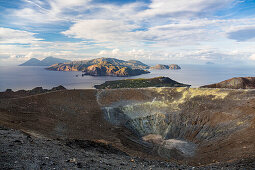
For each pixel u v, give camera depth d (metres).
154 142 72.69
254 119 64.44
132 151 47.78
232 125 68.19
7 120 51.28
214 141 63.88
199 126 77.88
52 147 22.30
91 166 17.19
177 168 23.78
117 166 19.38
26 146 19.78
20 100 81.50
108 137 63.25
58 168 14.84
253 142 49.94
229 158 43.59
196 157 55.59
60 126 62.94
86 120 78.50
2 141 19.72
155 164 25.03
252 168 22.42
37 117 66.38
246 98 83.81
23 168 13.48
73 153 21.62
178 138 76.25
